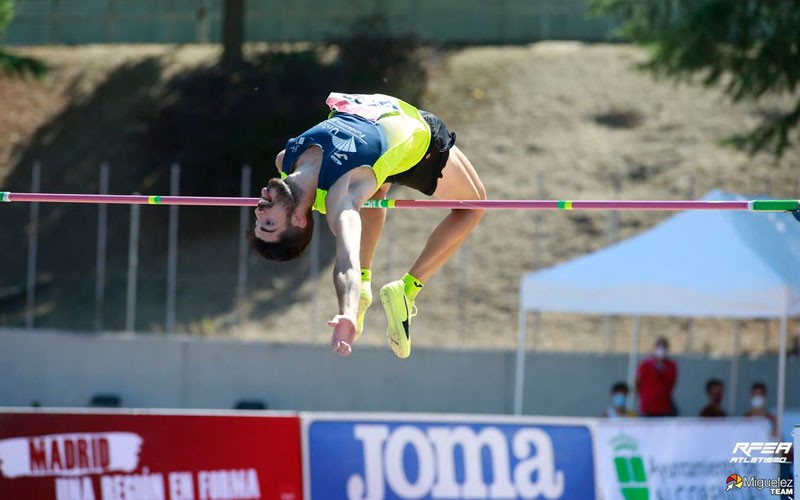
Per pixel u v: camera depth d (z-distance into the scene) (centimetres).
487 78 7794
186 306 6012
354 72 7212
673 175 6650
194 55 8531
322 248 6297
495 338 5659
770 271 3978
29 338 5372
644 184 6594
